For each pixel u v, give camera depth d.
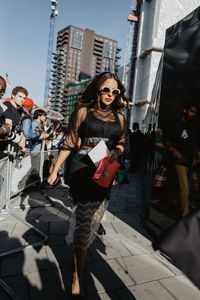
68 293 1.78
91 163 1.85
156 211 2.99
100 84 1.92
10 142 3.12
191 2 44.16
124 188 6.46
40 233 2.68
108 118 1.96
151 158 4.58
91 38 185.88
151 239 2.98
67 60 179.38
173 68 2.84
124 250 2.59
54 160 6.06
